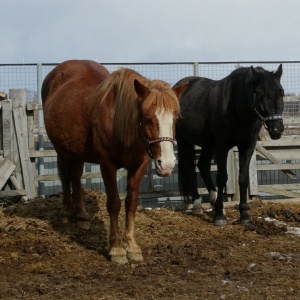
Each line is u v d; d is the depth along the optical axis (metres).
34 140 9.04
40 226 6.52
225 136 7.00
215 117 7.09
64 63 6.71
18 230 6.36
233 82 6.93
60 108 5.91
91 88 5.79
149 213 7.58
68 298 4.27
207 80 7.81
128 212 5.40
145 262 5.32
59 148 6.13
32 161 8.59
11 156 8.41
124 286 4.54
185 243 6.18
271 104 6.42
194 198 7.89
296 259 5.50
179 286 4.57
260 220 7.09
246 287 4.55
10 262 5.34
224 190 8.84
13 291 4.45
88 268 5.15
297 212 7.84
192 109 7.59
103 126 5.15
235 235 6.55
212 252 5.78
